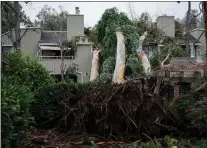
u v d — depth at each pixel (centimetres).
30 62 1112
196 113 702
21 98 583
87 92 905
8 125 488
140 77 1137
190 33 2847
